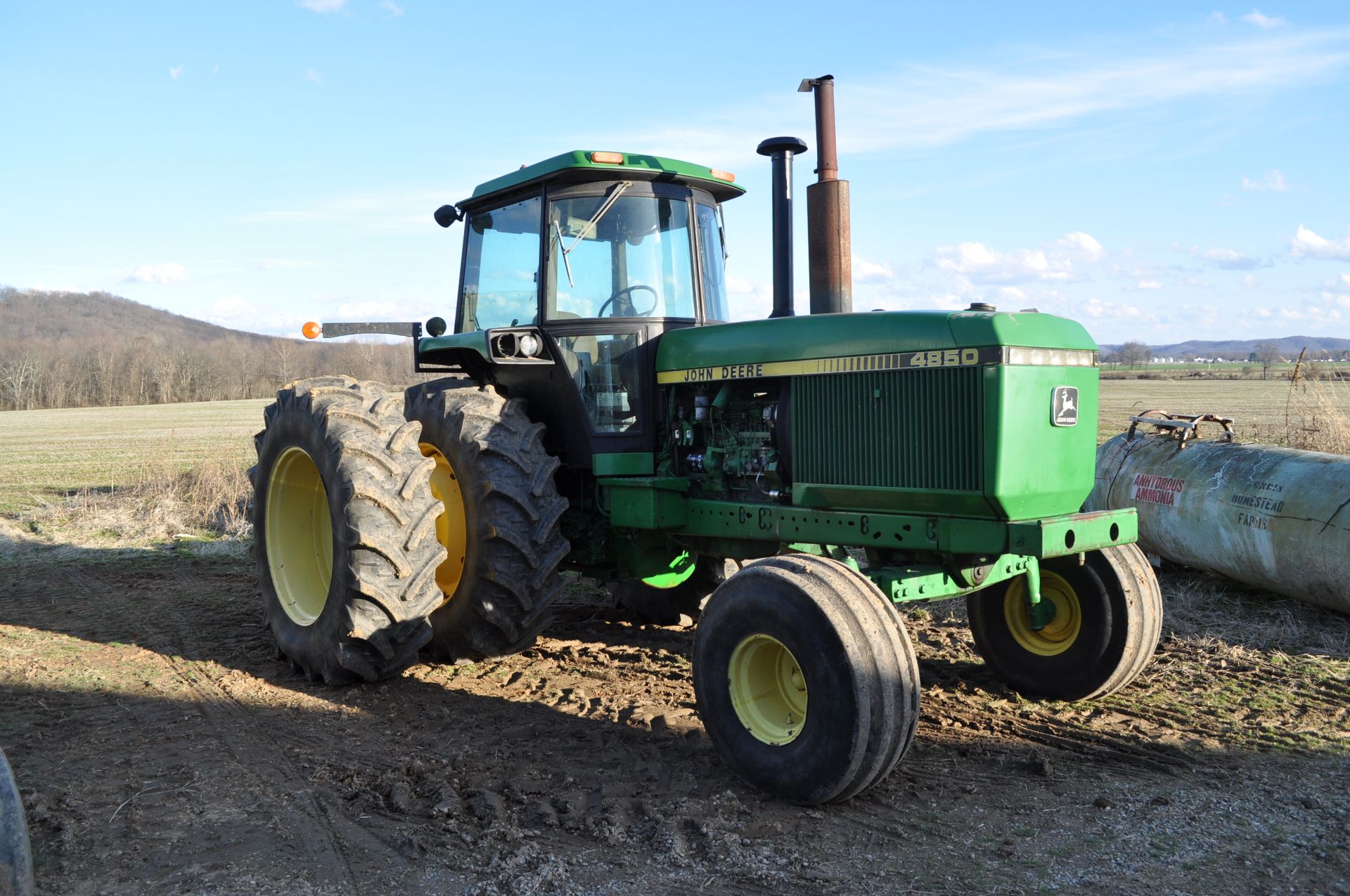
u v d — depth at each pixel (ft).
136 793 12.28
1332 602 19.72
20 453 72.84
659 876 10.12
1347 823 11.30
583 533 18.26
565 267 17.44
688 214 17.93
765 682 12.92
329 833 11.16
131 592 25.23
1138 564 15.58
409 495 16.30
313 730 14.75
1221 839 10.92
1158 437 25.68
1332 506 19.49
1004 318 12.80
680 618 21.40
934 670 17.76
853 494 14.15
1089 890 9.80
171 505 38.19
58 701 16.12
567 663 18.47
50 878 10.06
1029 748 13.87
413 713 15.56
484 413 17.44
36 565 28.89
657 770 13.14
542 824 11.35
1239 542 21.30
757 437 15.66
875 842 10.94
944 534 13.20
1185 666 17.60
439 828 11.27
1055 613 15.87
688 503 16.47
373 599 15.83
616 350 17.37
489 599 16.66
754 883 9.96
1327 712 15.16
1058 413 13.24
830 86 16.11
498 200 19.01
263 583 18.92
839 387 14.24
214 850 10.75
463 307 20.25
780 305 16.66
